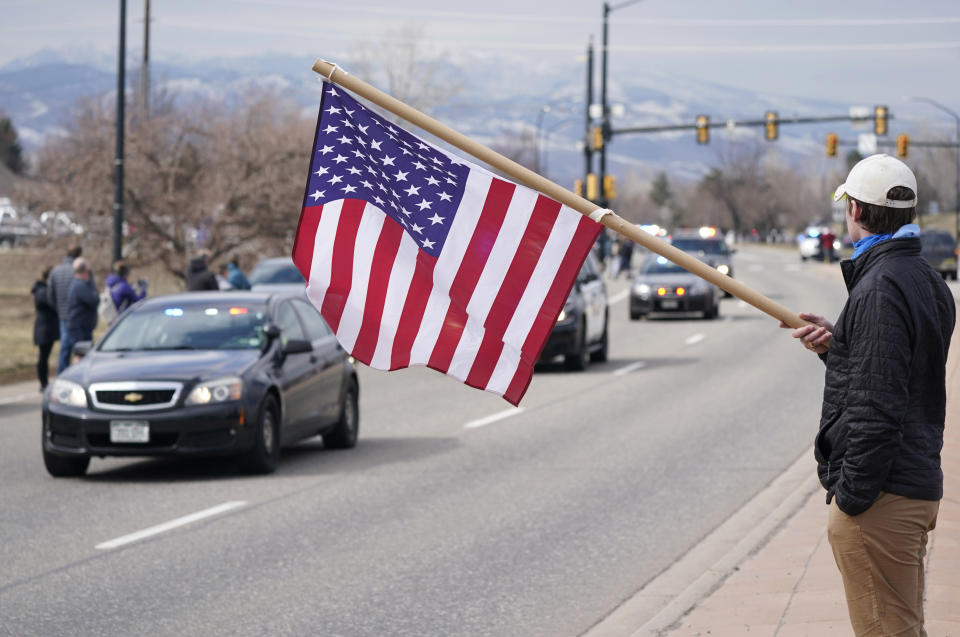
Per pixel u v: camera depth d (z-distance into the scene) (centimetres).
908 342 834
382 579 1684
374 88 1066
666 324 6931
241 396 2466
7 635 1434
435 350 1141
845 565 887
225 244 8625
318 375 2761
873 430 829
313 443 3030
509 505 2191
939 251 10525
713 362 4841
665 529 1980
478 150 1026
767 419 3266
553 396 3850
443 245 1145
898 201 863
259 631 1442
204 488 2386
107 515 2131
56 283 4056
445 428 3203
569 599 1576
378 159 1167
